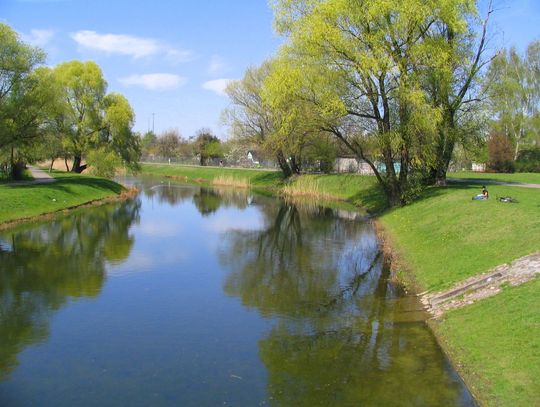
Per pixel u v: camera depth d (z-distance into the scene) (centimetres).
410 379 966
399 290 1612
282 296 1571
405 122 2666
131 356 1113
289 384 966
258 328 1284
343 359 1072
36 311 1423
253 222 3322
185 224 3212
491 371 930
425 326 1252
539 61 6425
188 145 12119
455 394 903
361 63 2580
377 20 2581
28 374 1024
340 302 1496
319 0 2777
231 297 1565
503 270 1370
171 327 1295
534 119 6319
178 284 1720
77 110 5700
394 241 2345
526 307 1090
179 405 897
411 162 2952
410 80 2592
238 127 6109
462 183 3575
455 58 2759
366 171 6050
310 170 6450
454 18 2603
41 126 4225
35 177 5138
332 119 2867
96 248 2352
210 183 7481
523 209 1966
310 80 2795
